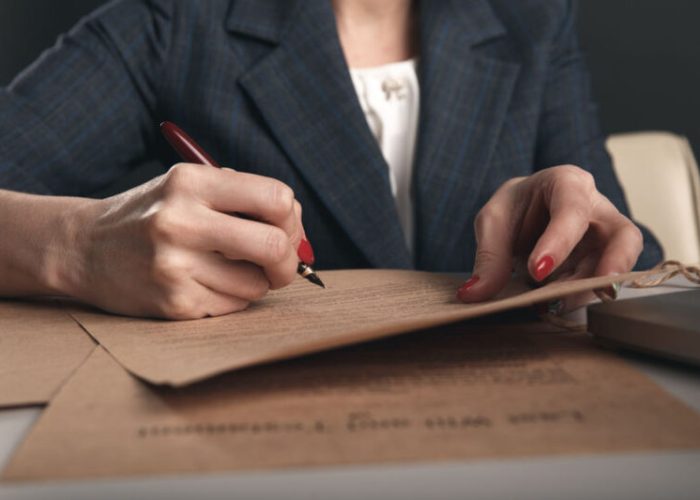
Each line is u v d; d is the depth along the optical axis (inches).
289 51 42.3
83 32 44.7
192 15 43.9
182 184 22.7
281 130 41.2
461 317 16.2
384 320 21.2
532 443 12.1
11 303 26.4
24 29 74.7
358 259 41.9
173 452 11.9
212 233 22.2
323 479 10.9
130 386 15.4
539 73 45.9
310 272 25.1
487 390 15.0
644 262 38.9
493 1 48.5
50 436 12.6
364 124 41.3
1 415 14.5
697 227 53.7
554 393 14.8
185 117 43.0
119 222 23.8
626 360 17.7
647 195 53.8
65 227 25.4
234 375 16.1
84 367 17.0
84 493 10.6
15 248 25.9
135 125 45.1
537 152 48.1
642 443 12.1
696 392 15.4
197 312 22.7
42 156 40.8
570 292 17.9
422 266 42.7
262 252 22.3
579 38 81.7
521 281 27.0
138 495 10.5
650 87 82.7
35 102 41.7
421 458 11.6
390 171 42.9
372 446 12.1
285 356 15.1
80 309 25.1
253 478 11.0
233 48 43.3
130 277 23.1
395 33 47.8
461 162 42.8
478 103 43.9
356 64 47.4
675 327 16.8
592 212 25.1
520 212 26.0
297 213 24.7
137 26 44.5
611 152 54.8
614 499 10.4
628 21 81.7
